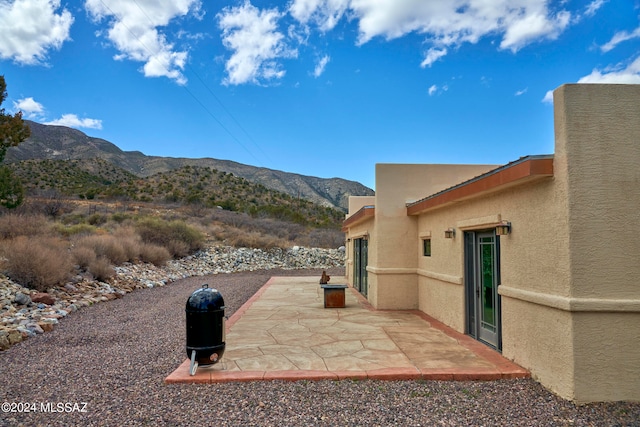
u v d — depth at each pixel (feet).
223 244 97.96
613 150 15.19
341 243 121.19
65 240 60.90
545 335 16.65
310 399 15.43
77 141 500.33
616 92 15.38
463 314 25.54
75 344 23.76
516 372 17.85
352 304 38.86
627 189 15.10
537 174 15.97
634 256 14.96
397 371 18.04
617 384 14.78
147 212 138.10
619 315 14.89
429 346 22.66
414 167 35.81
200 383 17.12
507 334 19.92
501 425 13.33
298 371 18.19
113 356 21.24
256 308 36.37
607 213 15.03
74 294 38.22
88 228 74.38
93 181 242.17
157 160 498.28
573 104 15.34
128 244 61.31
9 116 69.36
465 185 22.50
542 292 16.78
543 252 16.72
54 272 37.50
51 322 28.63
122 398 15.56
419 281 34.68
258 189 254.27
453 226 26.81
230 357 20.51
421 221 34.06
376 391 16.28
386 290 35.14
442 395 15.89
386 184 35.58
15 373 18.51
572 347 14.89
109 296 40.88
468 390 16.42
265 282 60.80
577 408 14.43
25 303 31.14
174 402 15.16
